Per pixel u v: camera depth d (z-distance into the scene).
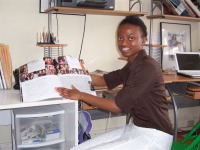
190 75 2.24
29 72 1.41
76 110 1.39
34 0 2.06
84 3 1.84
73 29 2.25
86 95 1.34
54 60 1.51
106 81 1.69
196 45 2.93
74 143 1.45
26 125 1.47
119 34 1.40
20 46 2.06
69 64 1.54
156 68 1.33
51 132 1.50
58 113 1.47
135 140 1.28
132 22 1.38
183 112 3.04
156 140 1.29
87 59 2.36
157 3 2.51
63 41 2.23
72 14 2.23
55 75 1.42
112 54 2.46
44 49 2.13
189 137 1.65
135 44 1.38
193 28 2.89
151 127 1.32
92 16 2.32
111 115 2.46
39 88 1.33
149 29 2.62
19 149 1.45
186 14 2.50
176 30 2.78
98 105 1.32
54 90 1.33
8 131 1.99
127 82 1.35
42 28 2.12
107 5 1.93
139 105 1.33
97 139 1.42
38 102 1.29
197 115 3.13
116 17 2.43
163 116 1.36
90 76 1.62
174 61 2.75
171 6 2.39
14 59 2.05
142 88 1.28
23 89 1.33
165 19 2.70
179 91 2.34
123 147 1.24
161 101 1.37
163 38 2.70
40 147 1.50
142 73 1.29
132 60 1.45
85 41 2.32
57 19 2.18
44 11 2.08
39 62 1.46
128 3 2.47
